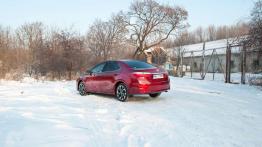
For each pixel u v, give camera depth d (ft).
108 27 106.73
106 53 100.22
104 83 29.48
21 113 20.02
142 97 29.94
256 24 42.98
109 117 19.62
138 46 141.28
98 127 16.62
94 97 30.58
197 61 126.72
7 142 13.17
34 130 15.28
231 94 32.83
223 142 13.84
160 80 26.68
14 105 23.94
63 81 58.95
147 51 140.97
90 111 21.88
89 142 13.58
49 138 13.87
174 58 101.65
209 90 37.47
